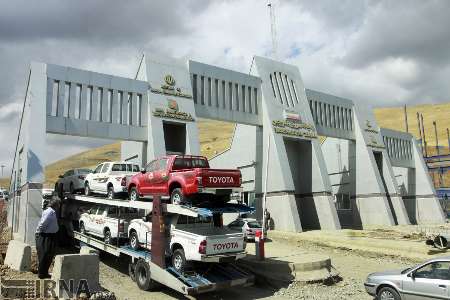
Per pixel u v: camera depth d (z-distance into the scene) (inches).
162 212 526.3
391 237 1154.0
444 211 2265.0
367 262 826.8
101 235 665.0
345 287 589.9
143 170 649.6
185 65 1222.3
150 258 529.7
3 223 1210.0
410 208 2159.2
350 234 1221.1
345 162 1882.4
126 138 1047.6
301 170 1557.6
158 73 1138.0
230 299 519.2
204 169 541.6
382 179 1898.4
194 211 492.4
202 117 1241.4
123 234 603.2
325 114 1704.0
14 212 1047.0
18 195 979.3
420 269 443.2
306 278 591.5
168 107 1115.3
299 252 749.9
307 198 1525.6
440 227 1611.7
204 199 566.9
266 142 1397.6
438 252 876.0
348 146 1872.5
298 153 1572.3
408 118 5610.2
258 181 1422.2
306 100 1578.5
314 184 1507.1
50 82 940.0
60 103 949.2
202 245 478.0
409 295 441.4
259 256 637.3
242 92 1381.6
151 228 546.9
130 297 495.5
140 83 1088.8
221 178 552.7
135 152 1153.4
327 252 960.9
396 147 2082.9
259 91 1434.5
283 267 599.8
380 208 1717.5
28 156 840.3
